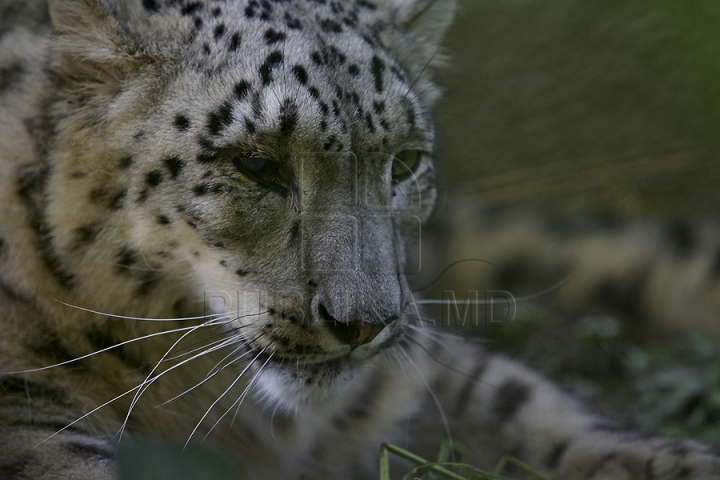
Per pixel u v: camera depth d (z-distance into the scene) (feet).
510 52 40.14
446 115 35.22
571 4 39.91
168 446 19.01
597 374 33.42
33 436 19.25
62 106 19.98
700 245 37.37
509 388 27.63
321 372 19.94
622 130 40.55
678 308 37.47
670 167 40.04
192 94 19.48
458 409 27.25
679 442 25.80
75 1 19.58
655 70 39.81
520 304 37.24
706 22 38.22
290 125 18.92
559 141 40.75
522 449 26.89
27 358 20.34
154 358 21.86
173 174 19.54
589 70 40.42
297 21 20.56
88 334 20.95
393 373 25.30
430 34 25.85
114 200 19.89
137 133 19.61
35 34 20.70
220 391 22.58
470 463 25.45
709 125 39.40
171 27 19.98
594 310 38.65
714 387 30.63
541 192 40.06
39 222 20.06
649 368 33.24
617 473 25.57
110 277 20.51
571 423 26.81
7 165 20.02
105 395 21.31
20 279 20.26
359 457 25.55
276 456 23.62
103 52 19.72
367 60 20.67
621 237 38.37
